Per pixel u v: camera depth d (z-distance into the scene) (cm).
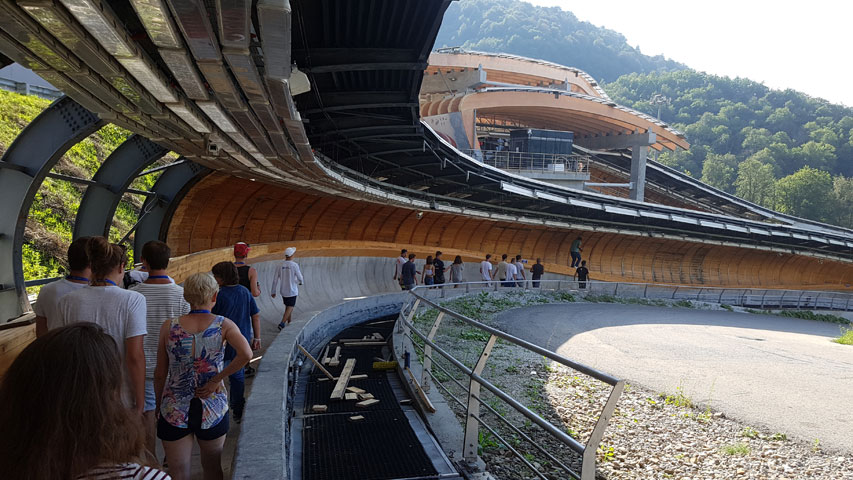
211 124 825
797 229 4519
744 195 15538
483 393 934
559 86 6900
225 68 576
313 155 1217
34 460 121
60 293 349
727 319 2638
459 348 1287
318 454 545
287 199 2305
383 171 2711
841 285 5725
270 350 702
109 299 337
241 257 725
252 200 2088
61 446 122
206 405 357
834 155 18162
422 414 690
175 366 357
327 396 743
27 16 371
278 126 896
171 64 514
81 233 1081
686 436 788
